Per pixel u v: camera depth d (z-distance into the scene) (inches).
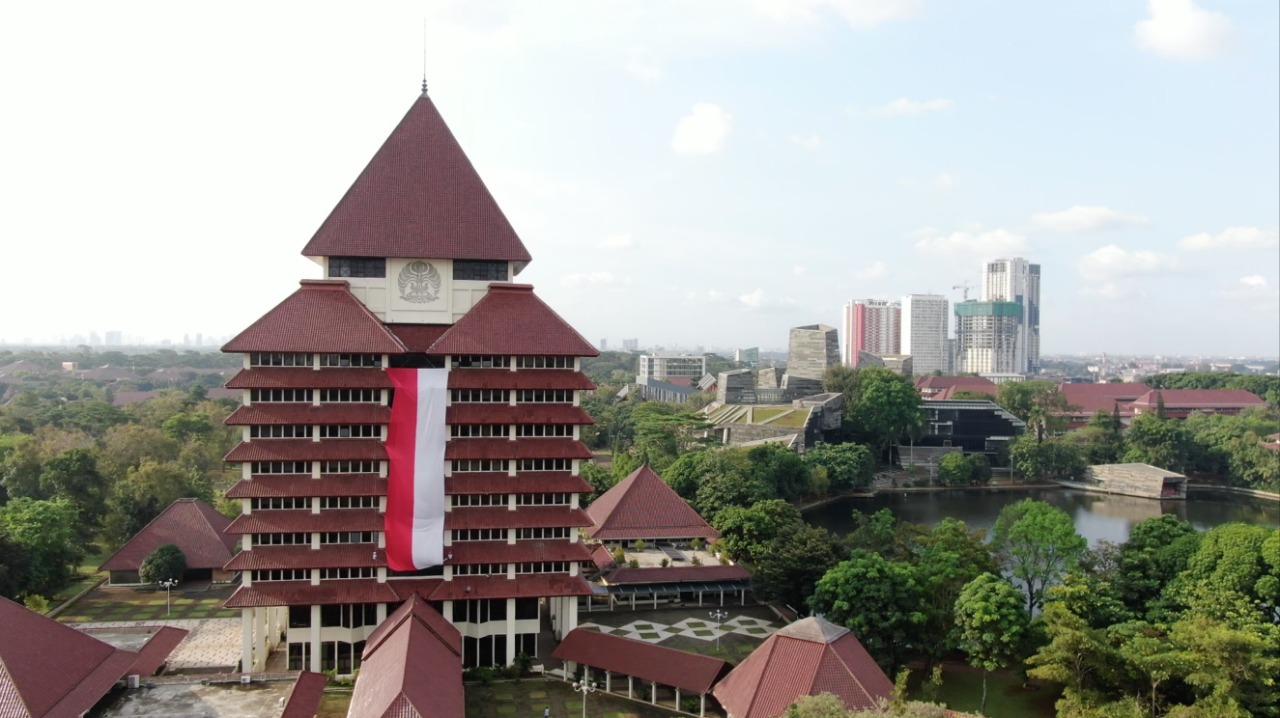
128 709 2760.8
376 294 3678.6
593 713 3058.6
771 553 4158.5
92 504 5017.2
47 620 2728.8
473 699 3171.8
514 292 3686.0
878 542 4313.5
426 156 3801.7
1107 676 2891.2
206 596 4303.6
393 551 3339.1
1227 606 3270.2
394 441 3385.8
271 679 3041.3
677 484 6269.7
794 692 2645.2
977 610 3233.3
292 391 3363.7
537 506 3545.8
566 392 3597.4
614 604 4259.4
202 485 5738.2
